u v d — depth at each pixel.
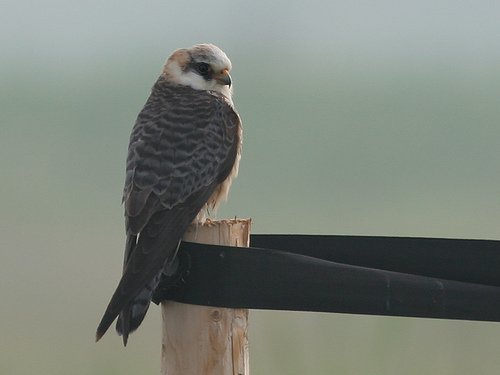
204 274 6.94
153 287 7.12
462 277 7.36
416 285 6.66
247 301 6.86
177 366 7.05
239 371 6.95
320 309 6.77
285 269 6.81
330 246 7.63
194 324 6.97
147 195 8.48
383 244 7.52
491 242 7.32
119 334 7.09
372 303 6.70
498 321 6.61
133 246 8.08
